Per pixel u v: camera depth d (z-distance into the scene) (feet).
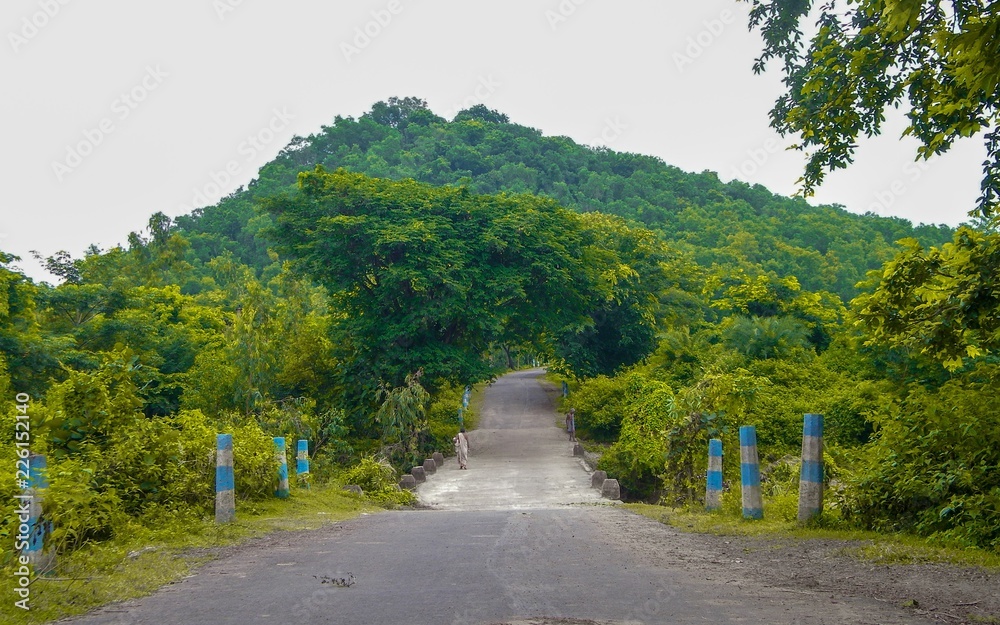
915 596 17.71
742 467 33.06
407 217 112.27
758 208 380.37
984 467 26.18
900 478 27.96
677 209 346.33
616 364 162.20
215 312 191.31
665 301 174.40
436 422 132.98
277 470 43.39
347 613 16.46
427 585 19.29
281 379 123.44
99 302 142.72
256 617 16.28
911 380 64.90
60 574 20.88
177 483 33.19
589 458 98.58
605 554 24.20
